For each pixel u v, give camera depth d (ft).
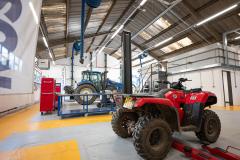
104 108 18.28
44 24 21.65
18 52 13.19
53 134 8.91
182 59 33.53
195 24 25.44
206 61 28.43
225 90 26.18
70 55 49.52
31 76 14.82
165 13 27.55
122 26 28.60
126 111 8.20
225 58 27.25
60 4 18.35
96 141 7.66
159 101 5.74
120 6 24.98
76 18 23.34
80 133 9.12
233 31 26.50
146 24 32.12
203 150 6.29
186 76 31.55
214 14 22.03
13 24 12.40
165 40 32.60
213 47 27.45
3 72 12.17
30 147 6.84
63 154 6.06
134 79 47.70
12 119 13.74
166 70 37.52
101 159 5.61
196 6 24.07
